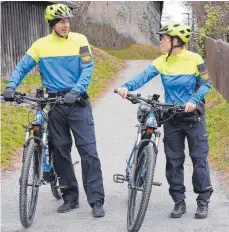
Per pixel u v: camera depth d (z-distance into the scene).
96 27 53.09
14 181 11.45
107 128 17.64
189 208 9.51
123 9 54.50
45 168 8.92
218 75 23.38
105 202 9.91
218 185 10.81
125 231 8.41
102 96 25.77
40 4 33.19
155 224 8.70
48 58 8.81
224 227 8.52
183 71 8.73
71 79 8.84
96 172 9.08
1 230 8.50
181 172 9.06
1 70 28.12
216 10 30.81
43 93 8.69
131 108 21.69
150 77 8.84
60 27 8.66
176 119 8.83
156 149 8.27
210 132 16.03
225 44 21.47
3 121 17.50
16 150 14.59
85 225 8.70
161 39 8.76
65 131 9.10
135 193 8.31
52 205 9.78
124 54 50.16
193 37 33.97
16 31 29.97
